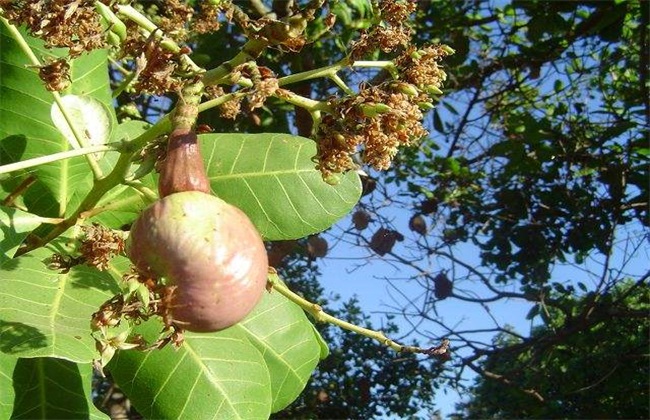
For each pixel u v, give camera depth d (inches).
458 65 28.5
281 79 7.6
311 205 9.9
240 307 6.4
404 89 7.3
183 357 9.5
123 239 8.1
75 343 7.6
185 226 6.3
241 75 7.1
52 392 9.5
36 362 9.5
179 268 6.2
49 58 8.8
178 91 7.0
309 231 9.8
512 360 34.4
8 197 10.0
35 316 7.9
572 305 32.6
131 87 10.6
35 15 7.1
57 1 7.1
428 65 7.6
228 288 6.3
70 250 9.1
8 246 8.7
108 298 8.5
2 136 10.0
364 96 7.1
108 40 7.8
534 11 26.9
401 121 7.1
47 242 9.4
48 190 10.2
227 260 6.3
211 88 8.9
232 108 9.0
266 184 9.9
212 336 9.8
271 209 9.8
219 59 21.2
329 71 7.8
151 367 9.5
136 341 7.0
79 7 7.2
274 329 11.2
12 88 9.9
